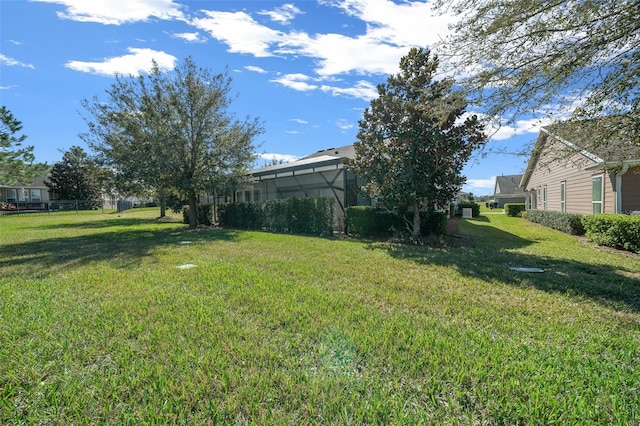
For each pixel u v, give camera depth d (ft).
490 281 17.17
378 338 10.07
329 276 18.22
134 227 55.01
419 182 30.81
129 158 45.27
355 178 45.55
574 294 14.89
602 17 12.76
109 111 45.96
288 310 12.61
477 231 43.39
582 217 34.50
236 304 13.37
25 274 19.53
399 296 14.55
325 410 6.84
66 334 10.53
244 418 6.70
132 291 15.40
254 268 20.36
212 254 25.86
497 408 6.91
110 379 7.97
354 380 7.90
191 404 7.09
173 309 12.80
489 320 11.80
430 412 6.81
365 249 27.91
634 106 14.35
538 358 8.93
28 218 80.84
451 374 8.10
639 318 11.98
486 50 15.35
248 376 8.04
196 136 48.42
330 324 11.23
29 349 9.55
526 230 44.34
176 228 52.37
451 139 29.55
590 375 8.10
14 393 7.48
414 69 31.12
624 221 26.21
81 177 125.49
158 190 50.44
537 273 19.01
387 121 32.32
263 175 53.01
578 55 13.66
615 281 17.07
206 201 74.49
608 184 33.88
